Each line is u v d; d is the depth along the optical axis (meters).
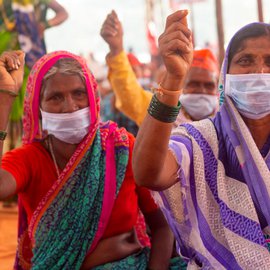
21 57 2.54
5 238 5.71
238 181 2.46
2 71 2.45
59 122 2.81
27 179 2.82
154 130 2.15
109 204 2.80
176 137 2.50
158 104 2.13
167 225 3.00
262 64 2.46
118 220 2.85
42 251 2.80
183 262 3.00
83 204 2.76
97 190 2.79
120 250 2.84
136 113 4.05
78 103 2.83
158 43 2.16
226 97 2.53
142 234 3.03
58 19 6.94
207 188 2.48
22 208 2.98
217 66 4.25
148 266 2.92
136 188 2.97
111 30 3.87
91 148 2.84
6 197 2.71
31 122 2.94
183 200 2.49
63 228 2.77
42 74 2.86
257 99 2.43
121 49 3.92
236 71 2.48
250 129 2.54
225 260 2.44
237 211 2.42
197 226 2.50
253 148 2.42
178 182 2.48
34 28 6.73
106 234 2.83
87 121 2.85
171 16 2.15
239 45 2.50
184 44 2.11
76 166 2.80
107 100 6.46
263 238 2.38
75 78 2.82
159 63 13.84
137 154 2.20
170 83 2.12
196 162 2.46
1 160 2.52
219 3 6.71
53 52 2.92
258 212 2.44
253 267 2.36
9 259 5.09
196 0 10.60
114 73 3.96
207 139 2.52
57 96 2.82
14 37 6.66
